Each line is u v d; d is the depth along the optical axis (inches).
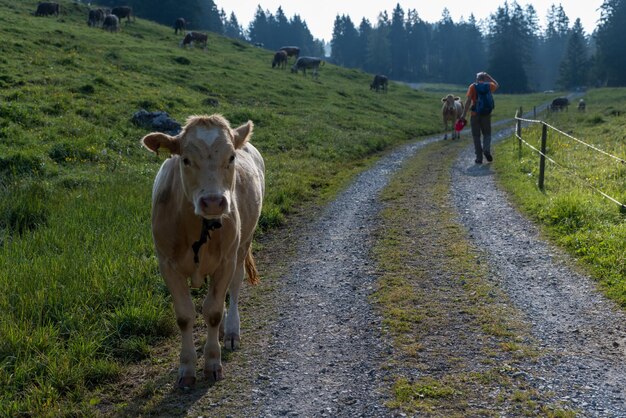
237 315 248.7
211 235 200.2
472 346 233.1
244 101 1146.7
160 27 2330.2
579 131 938.1
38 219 400.5
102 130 690.8
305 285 315.3
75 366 219.0
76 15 2020.2
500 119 1605.6
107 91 901.8
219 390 208.5
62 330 247.4
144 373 224.8
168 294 289.3
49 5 1819.6
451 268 326.0
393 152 839.1
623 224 357.1
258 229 424.5
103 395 210.2
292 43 6540.4
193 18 3585.1
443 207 469.1
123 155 634.2
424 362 221.5
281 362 228.2
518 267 323.3
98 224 383.2
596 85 4202.8
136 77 1091.3
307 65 1966.0
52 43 1232.8
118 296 276.4
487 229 399.9
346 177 634.2
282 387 209.5
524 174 569.6
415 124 1210.0
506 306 271.7
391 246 373.1
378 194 537.0
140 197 448.8
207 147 186.5
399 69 5664.4
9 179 498.9
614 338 235.8
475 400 193.9
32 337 230.5
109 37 1557.6
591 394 195.3
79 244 345.1
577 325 249.0
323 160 727.1
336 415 190.4
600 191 417.1
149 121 758.5
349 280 318.0
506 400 193.0
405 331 248.8
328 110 1155.9
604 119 1105.4
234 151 192.5
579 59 4429.1
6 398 199.5
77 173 539.8
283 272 339.6
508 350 228.5
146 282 295.6
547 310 265.7
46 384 208.5
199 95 1053.2
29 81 876.0
